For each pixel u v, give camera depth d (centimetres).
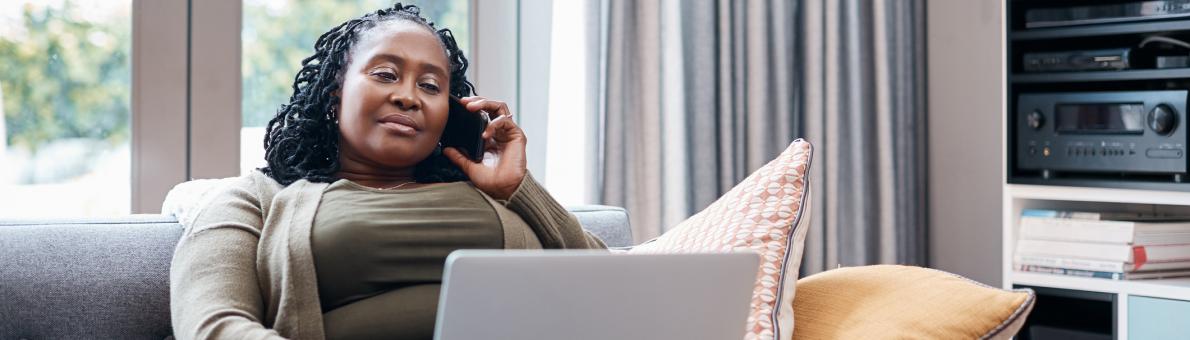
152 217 163
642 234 259
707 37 263
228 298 131
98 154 220
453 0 259
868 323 133
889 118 289
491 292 99
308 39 243
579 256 100
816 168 277
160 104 222
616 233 193
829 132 279
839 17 281
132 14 220
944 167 314
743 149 270
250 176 158
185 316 129
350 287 143
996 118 301
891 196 289
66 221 155
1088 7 245
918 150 312
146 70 221
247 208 149
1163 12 235
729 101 265
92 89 218
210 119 228
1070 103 250
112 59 220
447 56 167
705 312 108
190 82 225
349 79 160
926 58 316
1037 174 259
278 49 239
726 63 265
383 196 151
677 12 259
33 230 150
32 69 214
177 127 224
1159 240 246
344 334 140
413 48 161
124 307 150
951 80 311
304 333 137
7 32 211
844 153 285
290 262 140
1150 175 245
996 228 303
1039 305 262
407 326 141
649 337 106
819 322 139
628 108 258
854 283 145
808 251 277
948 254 315
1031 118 255
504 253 98
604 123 254
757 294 136
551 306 101
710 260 106
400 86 159
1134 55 246
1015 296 134
